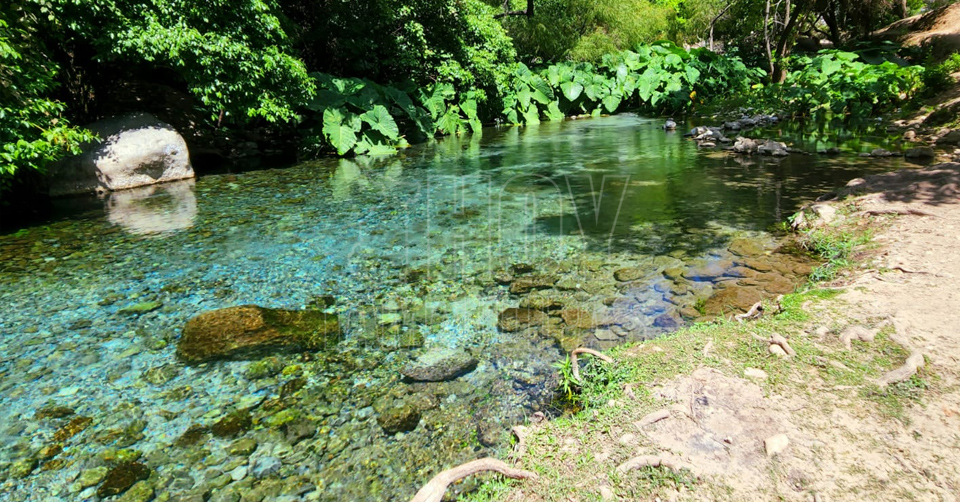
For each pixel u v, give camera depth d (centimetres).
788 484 177
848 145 924
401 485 213
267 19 807
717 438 200
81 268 464
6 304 395
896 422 201
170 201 696
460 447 233
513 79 1579
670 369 249
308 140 1055
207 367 306
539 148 1077
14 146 552
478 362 303
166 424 257
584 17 2006
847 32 2516
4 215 640
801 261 422
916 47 1889
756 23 2238
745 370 241
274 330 344
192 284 428
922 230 406
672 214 572
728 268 417
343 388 283
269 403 272
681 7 2697
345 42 1243
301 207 655
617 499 177
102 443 245
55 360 317
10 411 270
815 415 208
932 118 1027
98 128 778
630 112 1766
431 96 1299
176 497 211
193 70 754
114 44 675
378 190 741
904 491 170
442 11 1306
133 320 368
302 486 215
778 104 1416
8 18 586
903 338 254
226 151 1072
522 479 193
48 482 222
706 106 1636
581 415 230
